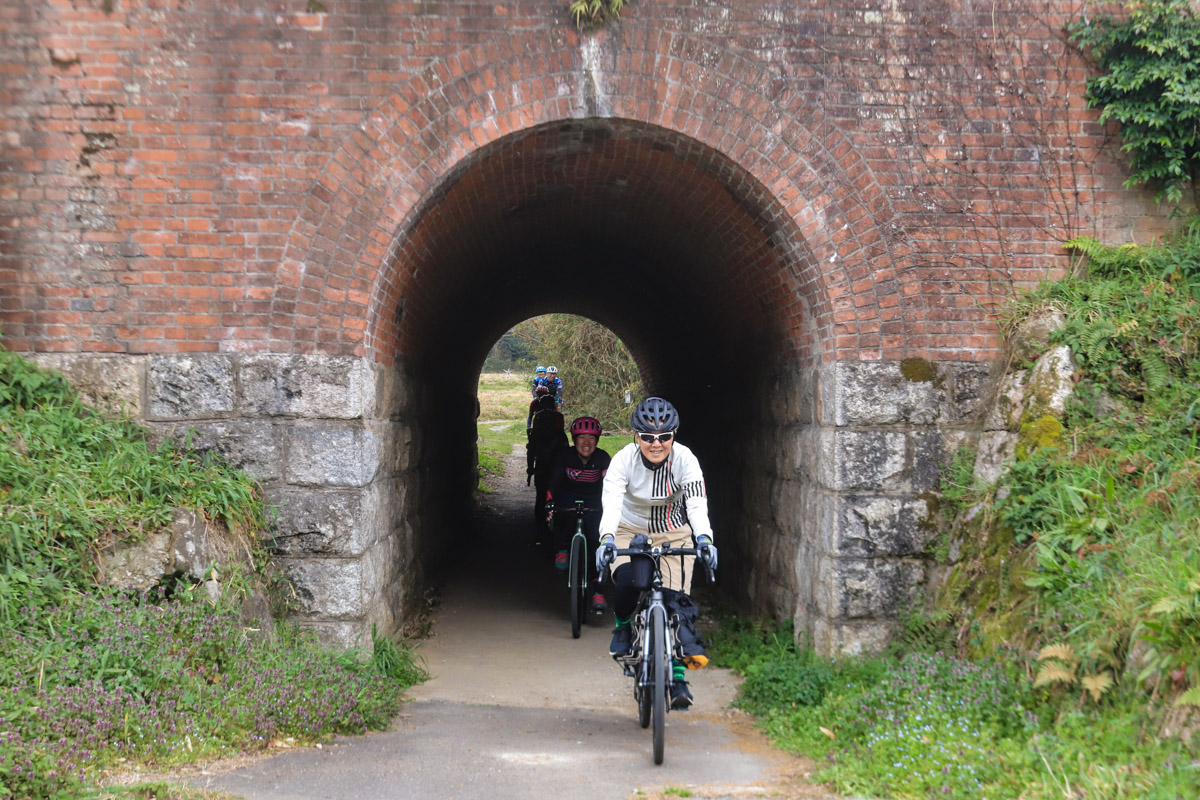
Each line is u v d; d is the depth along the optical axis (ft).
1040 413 18.20
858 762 14.24
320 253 19.04
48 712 12.75
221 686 15.48
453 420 38.27
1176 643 12.15
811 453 21.34
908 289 19.86
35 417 17.75
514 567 35.14
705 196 22.94
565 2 19.30
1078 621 14.32
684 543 17.19
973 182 19.94
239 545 17.95
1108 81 19.34
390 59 19.11
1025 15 19.98
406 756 14.94
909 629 19.11
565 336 96.07
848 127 19.81
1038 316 19.36
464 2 19.20
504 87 19.26
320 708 15.84
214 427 18.89
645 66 19.48
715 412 33.71
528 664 22.57
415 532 26.32
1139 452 16.67
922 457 19.76
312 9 19.02
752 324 26.91
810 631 20.94
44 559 15.46
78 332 18.86
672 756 15.58
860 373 19.74
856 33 19.81
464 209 23.84
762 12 19.70
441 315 30.14
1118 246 19.89
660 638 15.07
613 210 29.32
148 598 16.10
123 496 17.02
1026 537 16.92
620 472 16.65
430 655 23.03
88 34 18.81
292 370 18.95
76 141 18.83
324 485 18.97
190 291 18.93
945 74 19.92
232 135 18.95
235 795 12.39
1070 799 11.28
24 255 18.80
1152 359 18.10
